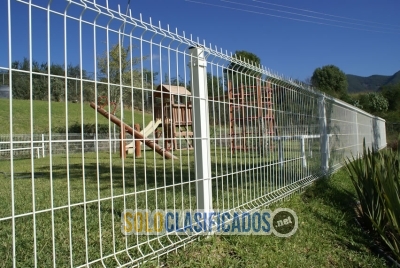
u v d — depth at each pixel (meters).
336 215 4.27
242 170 3.60
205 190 2.98
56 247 2.63
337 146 7.79
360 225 4.14
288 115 4.90
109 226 3.15
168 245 2.58
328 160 6.79
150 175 6.63
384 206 3.42
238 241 3.00
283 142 4.67
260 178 3.99
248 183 4.04
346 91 48.16
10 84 1.55
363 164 4.44
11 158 1.55
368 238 3.76
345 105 8.63
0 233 2.94
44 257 2.42
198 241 2.85
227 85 3.42
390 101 43.44
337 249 3.37
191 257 2.58
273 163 4.35
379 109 40.59
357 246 3.50
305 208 4.34
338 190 5.55
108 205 3.99
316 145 6.18
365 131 12.35
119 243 2.70
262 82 4.12
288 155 4.84
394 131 24.73
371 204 3.98
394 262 3.20
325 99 6.85
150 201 4.18
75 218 3.43
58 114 15.31
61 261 2.37
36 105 15.33
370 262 3.16
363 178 4.20
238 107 3.58
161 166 8.00
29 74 1.64
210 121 3.12
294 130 5.09
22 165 9.23
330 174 6.78
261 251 2.90
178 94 2.73
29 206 3.99
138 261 2.34
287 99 4.88
